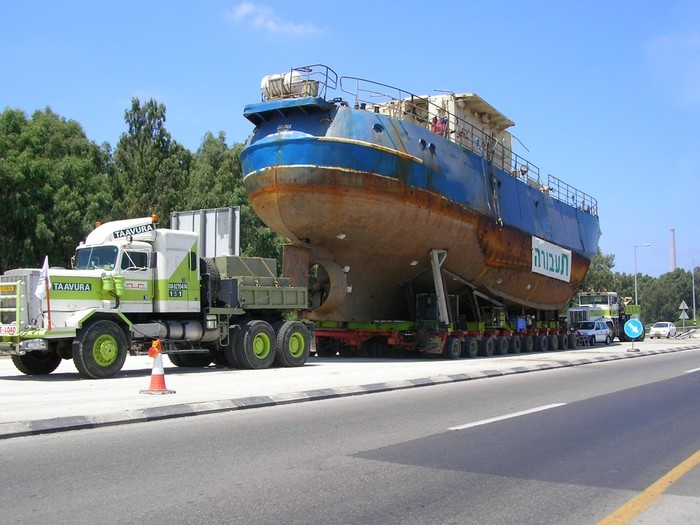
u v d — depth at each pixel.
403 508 5.54
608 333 40.03
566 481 6.48
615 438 8.65
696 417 10.45
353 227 21.05
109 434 8.40
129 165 47.19
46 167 30.06
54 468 6.63
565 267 33.47
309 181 19.91
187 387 12.73
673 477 6.68
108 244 15.34
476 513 5.45
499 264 27.05
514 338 28.73
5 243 30.89
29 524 4.95
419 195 22.05
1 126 31.44
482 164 26.17
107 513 5.24
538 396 12.84
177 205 43.69
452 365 19.84
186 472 6.55
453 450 7.74
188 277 16.34
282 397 11.45
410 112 25.16
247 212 40.09
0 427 8.09
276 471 6.65
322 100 20.23
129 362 20.11
